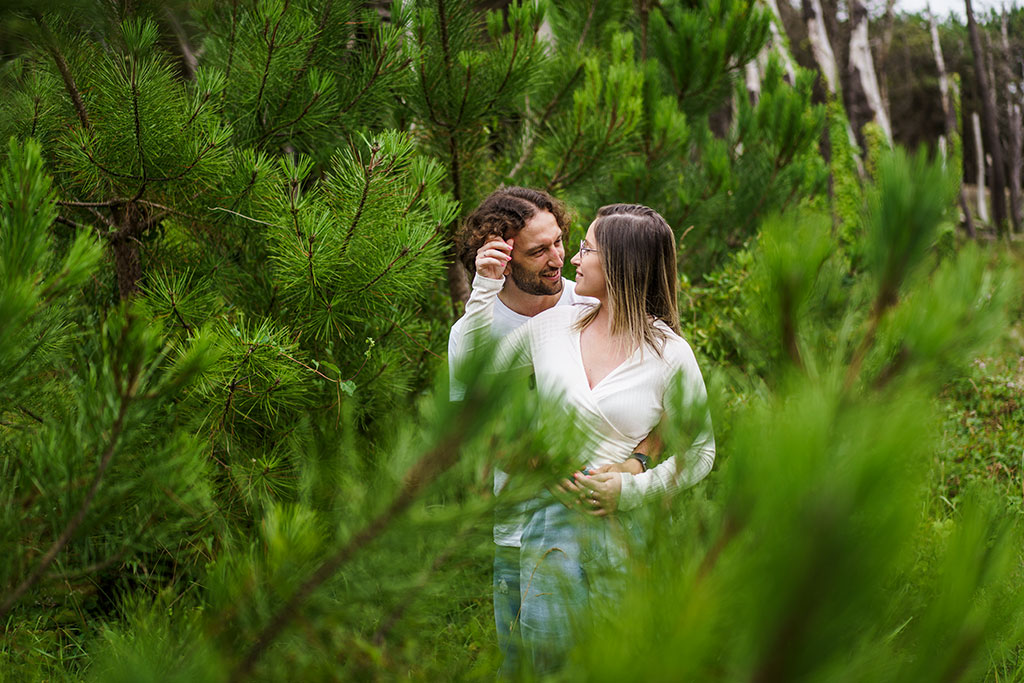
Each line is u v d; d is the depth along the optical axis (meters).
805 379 0.66
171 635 0.93
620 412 1.74
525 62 3.40
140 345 1.06
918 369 0.69
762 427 0.61
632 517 0.84
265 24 2.83
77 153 2.51
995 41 24.86
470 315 1.90
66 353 1.51
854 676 0.58
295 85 3.02
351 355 3.00
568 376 1.81
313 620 0.91
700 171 5.95
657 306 1.91
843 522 0.47
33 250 1.14
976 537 0.63
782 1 15.28
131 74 2.44
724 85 6.38
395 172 2.86
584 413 1.75
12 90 2.56
